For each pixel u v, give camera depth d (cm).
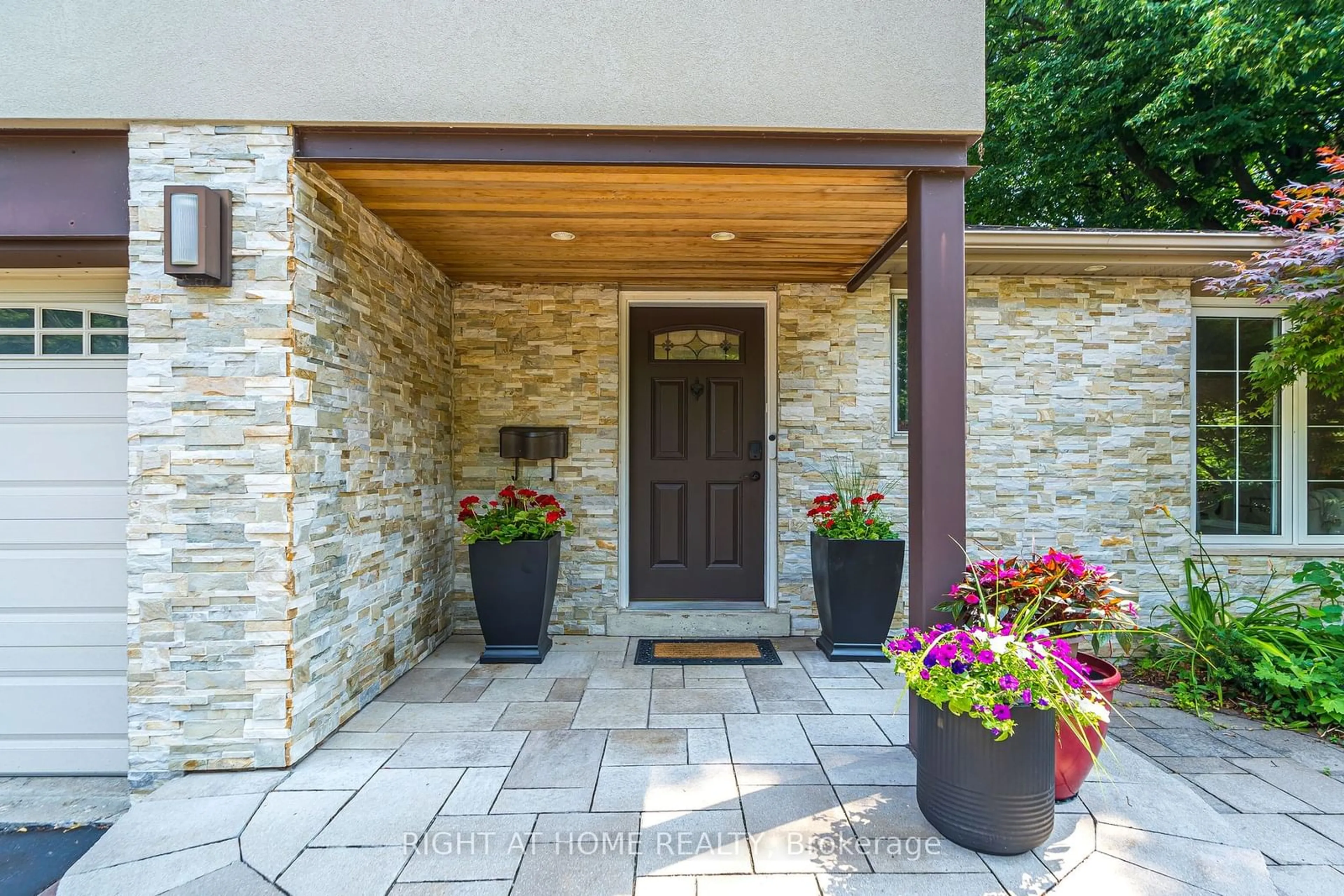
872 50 226
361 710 274
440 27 225
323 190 244
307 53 223
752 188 257
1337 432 405
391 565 306
